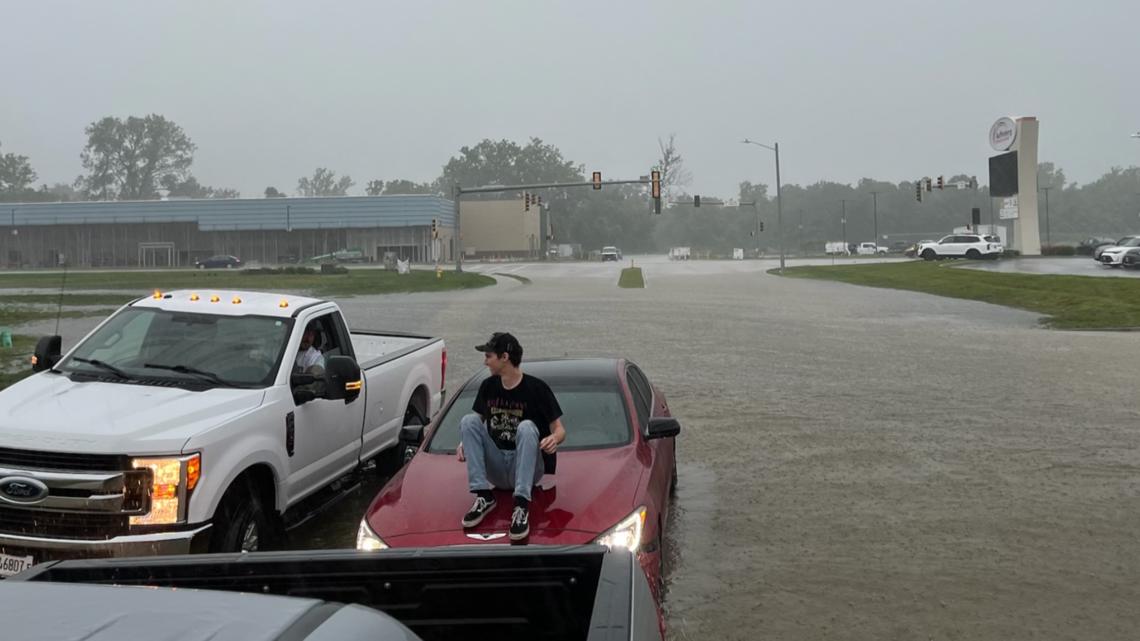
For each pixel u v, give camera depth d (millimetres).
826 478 9844
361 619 2309
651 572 5793
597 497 5977
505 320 29094
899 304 36625
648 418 7715
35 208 112125
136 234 112688
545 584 3486
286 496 7012
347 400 7227
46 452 5766
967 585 6719
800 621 6102
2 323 28312
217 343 7391
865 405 14148
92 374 7066
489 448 6121
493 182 190750
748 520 8383
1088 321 27734
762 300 39281
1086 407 13828
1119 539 7727
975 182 73812
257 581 3457
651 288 49875
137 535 5750
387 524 5871
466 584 3498
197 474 5906
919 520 8328
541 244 140000
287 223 112000
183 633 2064
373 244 112812
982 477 9812
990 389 15570
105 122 191750
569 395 7379
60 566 3373
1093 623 6027
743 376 17188
